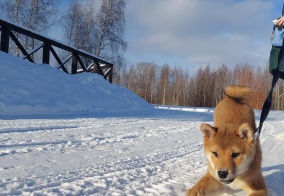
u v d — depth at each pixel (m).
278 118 3.37
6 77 2.13
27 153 1.01
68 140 1.26
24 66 2.45
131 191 0.70
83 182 0.75
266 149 1.30
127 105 3.09
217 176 0.64
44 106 2.04
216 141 0.68
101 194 0.67
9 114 1.82
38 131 1.40
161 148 1.26
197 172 0.90
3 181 0.71
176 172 0.90
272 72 0.79
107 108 2.66
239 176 0.68
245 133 0.68
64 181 0.74
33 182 0.72
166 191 0.71
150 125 1.95
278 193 0.72
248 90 0.86
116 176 0.82
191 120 2.49
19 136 1.26
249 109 0.83
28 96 2.06
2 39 2.44
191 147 1.32
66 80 2.74
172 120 2.38
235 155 0.66
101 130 1.58
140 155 1.10
